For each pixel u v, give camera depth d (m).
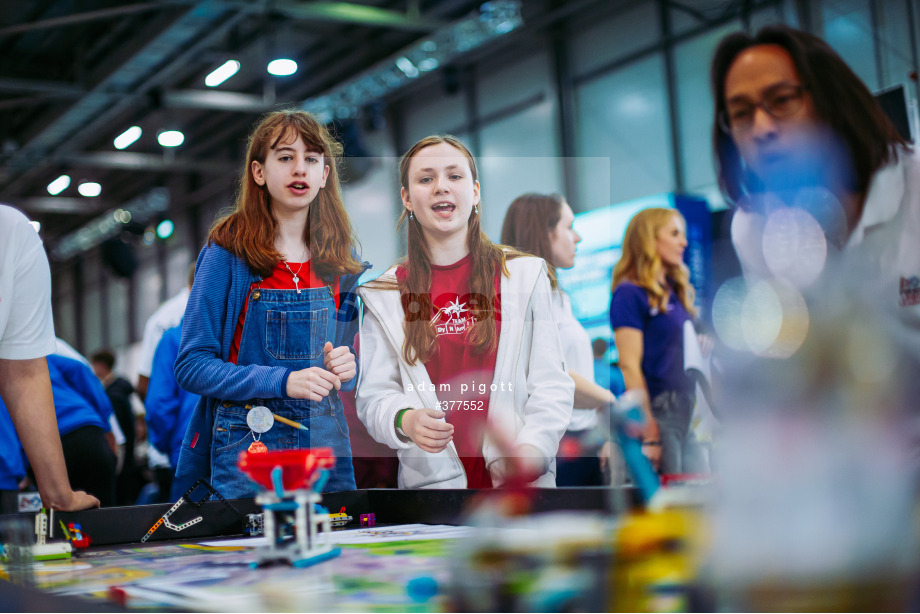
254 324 1.57
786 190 1.51
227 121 11.38
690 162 7.12
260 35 8.08
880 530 0.38
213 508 1.20
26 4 8.22
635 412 0.59
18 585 0.73
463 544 0.74
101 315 17.27
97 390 2.95
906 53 5.56
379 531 1.11
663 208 3.29
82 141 10.73
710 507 0.43
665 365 3.01
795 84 1.70
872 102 1.67
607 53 7.82
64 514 1.08
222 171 12.23
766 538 0.39
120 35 8.80
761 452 0.41
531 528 0.73
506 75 8.74
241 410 1.52
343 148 1.53
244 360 1.57
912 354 0.46
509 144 8.72
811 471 0.40
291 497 0.80
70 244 16.45
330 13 7.47
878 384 0.43
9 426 2.01
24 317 1.35
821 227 1.39
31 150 10.66
